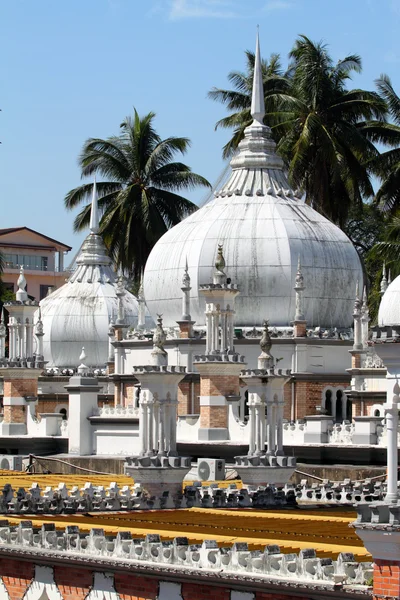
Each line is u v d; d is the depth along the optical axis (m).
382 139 109.75
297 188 104.12
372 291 111.94
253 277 87.50
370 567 30.75
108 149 123.69
